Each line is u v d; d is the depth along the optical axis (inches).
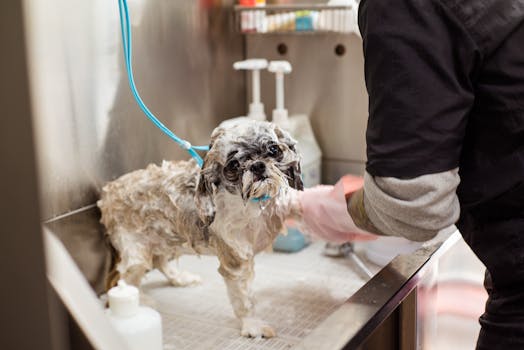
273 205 34.5
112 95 41.8
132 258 35.9
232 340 33.6
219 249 33.9
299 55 53.6
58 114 37.8
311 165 50.0
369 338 29.9
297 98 54.6
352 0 47.9
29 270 17.0
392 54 26.0
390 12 26.2
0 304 17.3
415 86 25.8
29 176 16.2
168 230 35.3
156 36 45.3
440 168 26.1
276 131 33.4
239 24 53.2
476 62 26.0
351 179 41.9
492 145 27.4
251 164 30.7
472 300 44.7
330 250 46.0
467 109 26.3
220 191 32.1
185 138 49.4
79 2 38.7
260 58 55.2
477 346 30.3
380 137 26.9
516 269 27.6
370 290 31.5
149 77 45.1
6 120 15.9
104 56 40.8
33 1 15.7
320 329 27.5
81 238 39.8
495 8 25.8
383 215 28.8
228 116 54.3
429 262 36.0
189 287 41.2
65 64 38.1
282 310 37.2
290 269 43.8
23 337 17.5
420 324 36.3
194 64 49.5
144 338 29.5
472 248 30.2
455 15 25.7
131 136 43.7
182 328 35.1
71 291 17.9
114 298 29.8
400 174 26.3
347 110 52.8
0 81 15.7
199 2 49.1
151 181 35.8
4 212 16.6
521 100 25.9
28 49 15.5
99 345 18.2
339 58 52.1
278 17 51.4
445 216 27.4
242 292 34.4
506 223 28.0
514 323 28.0
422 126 25.8
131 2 42.7
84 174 39.9
